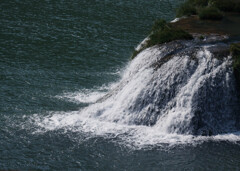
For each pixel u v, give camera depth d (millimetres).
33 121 69062
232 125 67250
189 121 66000
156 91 69500
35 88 80000
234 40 79312
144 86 70562
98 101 74375
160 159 60281
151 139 64562
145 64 77375
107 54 95938
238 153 61594
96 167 58812
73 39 103375
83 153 61500
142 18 117562
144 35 106625
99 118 69750
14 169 58156
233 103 67875
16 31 106500
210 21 91438
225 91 67750
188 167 58781
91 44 100875
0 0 126625
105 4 127438
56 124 68312
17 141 63844
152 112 68562
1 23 110938
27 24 111188
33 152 61594
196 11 97688
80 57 94125
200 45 76375
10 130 66438
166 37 80625
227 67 68812
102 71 88000
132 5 127312
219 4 99688
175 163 59500
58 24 112000
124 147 62781
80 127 67562
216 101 67438
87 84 82312
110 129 67062
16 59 91938
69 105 74375
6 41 100562
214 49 72750
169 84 69188
